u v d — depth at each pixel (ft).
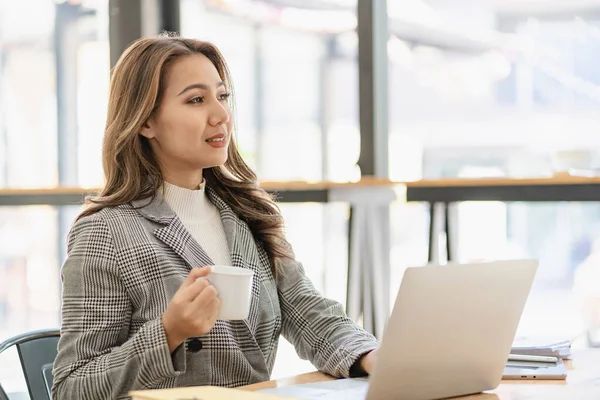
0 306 14.76
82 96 15.26
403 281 4.53
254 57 16.35
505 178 11.73
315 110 15.61
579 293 12.04
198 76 6.20
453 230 12.52
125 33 14.57
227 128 6.29
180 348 5.27
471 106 13.57
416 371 4.80
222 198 6.79
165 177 6.39
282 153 16.10
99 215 6.00
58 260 14.48
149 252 5.89
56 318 14.65
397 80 13.88
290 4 15.65
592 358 6.22
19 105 15.56
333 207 13.47
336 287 13.51
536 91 13.19
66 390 5.49
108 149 6.27
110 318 5.75
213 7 15.70
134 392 4.22
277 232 6.79
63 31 15.37
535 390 5.20
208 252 6.35
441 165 13.75
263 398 4.08
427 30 13.69
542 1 13.05
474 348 4.97
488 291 4.91
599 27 12.75
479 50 13.52
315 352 6.30
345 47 14.98
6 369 12.31
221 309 5.00
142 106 6.15
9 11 15.55
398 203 12.53
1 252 14.64
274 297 6.53
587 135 12.89
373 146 13.47
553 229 12.07
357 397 4.98
